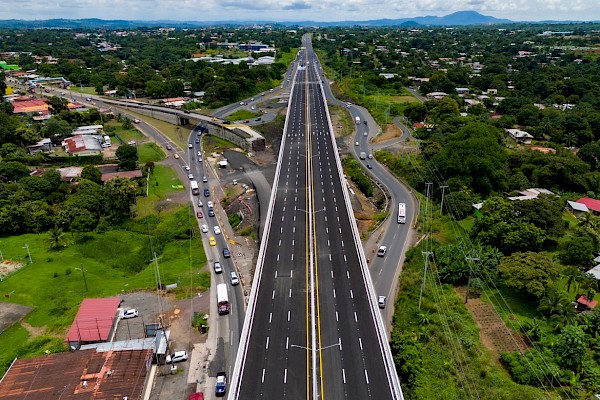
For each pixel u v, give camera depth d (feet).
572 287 302.04
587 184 465.88
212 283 323.98
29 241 386.52
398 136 632.38
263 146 606.55
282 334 242.99
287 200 409.08
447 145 501.97
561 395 222.89
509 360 242.78
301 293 277.64
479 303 297.53
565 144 629.92
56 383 226.79
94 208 426.51
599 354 242.78
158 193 482.69
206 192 479.00
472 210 418.51
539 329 261.24
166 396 229.25
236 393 205.16
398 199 449.06
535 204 369.91
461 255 326.44
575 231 350.23
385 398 201.87
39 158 553.23
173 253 372.17
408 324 278.67
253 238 388.37
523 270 286.46
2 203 411.34
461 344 256.73
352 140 613.11
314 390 203.92
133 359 243.81
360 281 289.94
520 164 512.22
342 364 221.87
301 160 516.73
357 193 465.06
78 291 315.58
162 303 302.66
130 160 533.96
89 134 646.74
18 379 229.45
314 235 347.36
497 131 577.84
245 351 230.48
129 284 324.80
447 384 231.09
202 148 623.77
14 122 629.51
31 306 297.94
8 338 270.46
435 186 466.70
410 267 334.85
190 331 276.00
